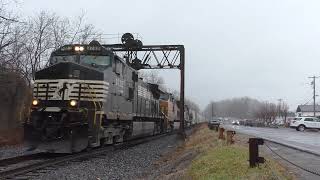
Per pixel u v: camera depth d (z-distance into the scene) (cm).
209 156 1570
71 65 2027
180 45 3944
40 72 2059
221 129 2523
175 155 2275
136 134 3078
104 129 2234
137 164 1872
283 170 1378
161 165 1875
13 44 3378
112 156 2061
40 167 1540
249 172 1140
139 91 3136
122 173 1591
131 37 3900
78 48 2245
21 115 2056
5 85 3194
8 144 2566
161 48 3938
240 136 3700
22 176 1367
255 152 1212
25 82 3453
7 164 1641
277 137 4219
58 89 2011
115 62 2359
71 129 1927
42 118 1958
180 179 1362
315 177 1303
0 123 3266
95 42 2298
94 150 2205
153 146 2844
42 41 3941
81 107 2016
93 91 2069
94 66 2228
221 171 1236
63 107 1977
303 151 2322
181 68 3938
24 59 3697
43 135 1920
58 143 1909
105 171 1597
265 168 1180
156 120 4072
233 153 1561
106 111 2197
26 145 1941
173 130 5641
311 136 4631
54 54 2270
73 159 1842
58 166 1620
